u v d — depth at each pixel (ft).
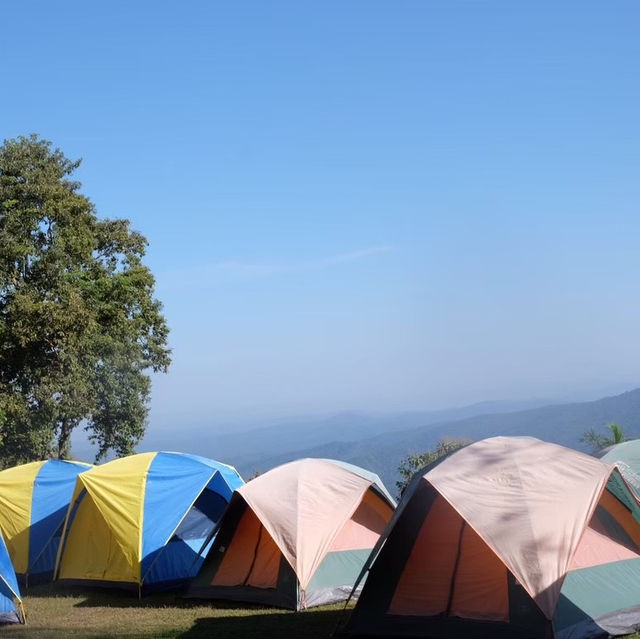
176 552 47.57
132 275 125.80
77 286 115.75
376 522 44.78
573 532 29.78
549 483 31.32
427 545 32.32
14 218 110.93
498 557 29.04
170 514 47.62
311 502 42.29
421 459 85.51
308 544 40.50
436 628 30.50
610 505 33.37
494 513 30.25
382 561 32.63
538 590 28.35
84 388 131.44
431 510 32.48
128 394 150.71
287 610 39.11
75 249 113.29
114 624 37.24
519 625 28.94
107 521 46.78
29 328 104.17
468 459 33.27
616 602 30.30
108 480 48.47
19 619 38.19
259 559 42.24
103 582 46.78
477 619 30.01
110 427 152.05
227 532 43.68
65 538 49.62
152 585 45.91
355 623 32.12
